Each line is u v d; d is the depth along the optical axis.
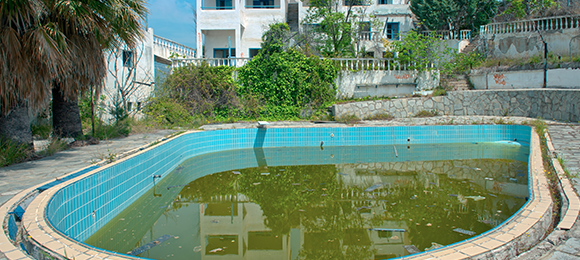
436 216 5.15
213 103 14.91
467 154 10.41
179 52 18.78
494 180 7.38
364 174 8.13
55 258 2.61
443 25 21.81
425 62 16.77
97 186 4.84
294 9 23.92
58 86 7.96
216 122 13.96
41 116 10.75
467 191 6.52
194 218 5.43
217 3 21.72
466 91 15.16
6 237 2.87
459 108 15.17
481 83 16.81
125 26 7.74
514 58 17.25
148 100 13.78
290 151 11.02
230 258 3.95
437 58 18.00
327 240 4.48
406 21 21.64
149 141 8.63
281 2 20.80
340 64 16.27
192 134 10.33
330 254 4.05
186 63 15.66
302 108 15.38
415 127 12.14
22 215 3.35
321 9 19.33
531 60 15.52
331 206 5.86
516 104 14.29
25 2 5.49
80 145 7.79
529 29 17.48
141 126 11.44
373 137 11.95
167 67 16.38
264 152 10.88
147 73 15.26
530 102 13.95
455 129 12.29
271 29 15.95
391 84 16.66
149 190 6.94
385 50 20.86
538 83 14.95
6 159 5.71
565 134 9.87
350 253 4.04
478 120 13.61
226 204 6.18
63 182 4.27
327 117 14.60
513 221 3.36
